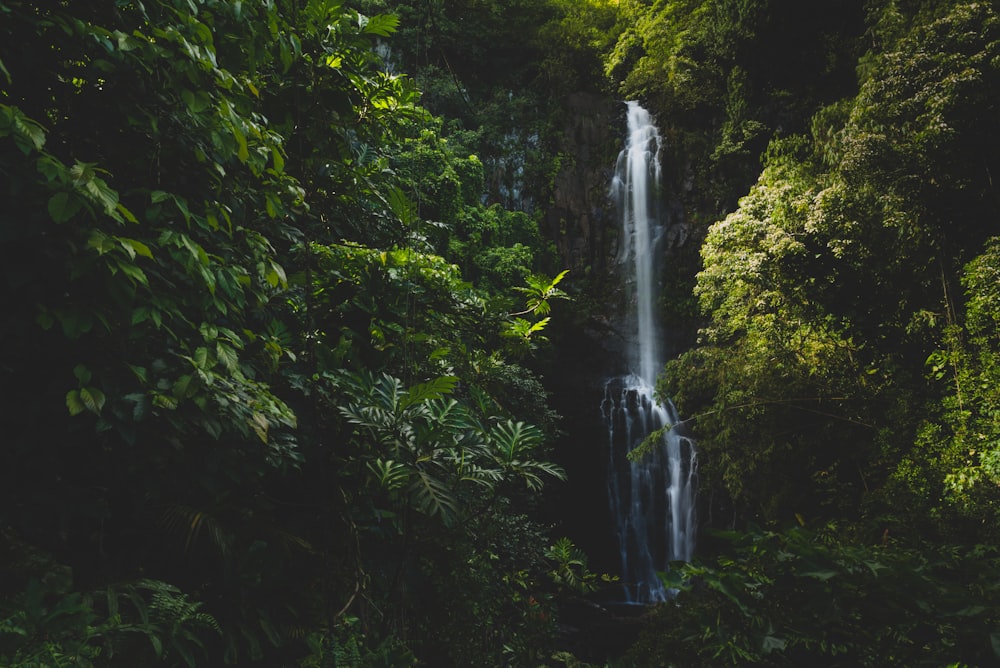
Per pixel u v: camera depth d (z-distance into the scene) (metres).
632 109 20.97
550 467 3.28
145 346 2.32
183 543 2.63
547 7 22.08
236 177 2.95
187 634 2.12
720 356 13.78
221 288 2.60
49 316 1.99
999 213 10.35
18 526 2.12
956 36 10.18
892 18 12.36
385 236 4.30
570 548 5.53
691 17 20.20
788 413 12.79
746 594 2.56
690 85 19.50
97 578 2.37
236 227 2.88
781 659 2.50
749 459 13.09
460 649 3.81
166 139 2.51
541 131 20.58
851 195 10.77
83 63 2.34
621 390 18.05
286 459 2.84
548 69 21.05
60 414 2.16
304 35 3.22
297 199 3.15
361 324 3.54
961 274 10.43
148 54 2.21
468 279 16.02
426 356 3.91
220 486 2.62
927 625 2.34
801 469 12.80
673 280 19.22
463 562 4.01
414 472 2.84
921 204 10.45
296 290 3.46
